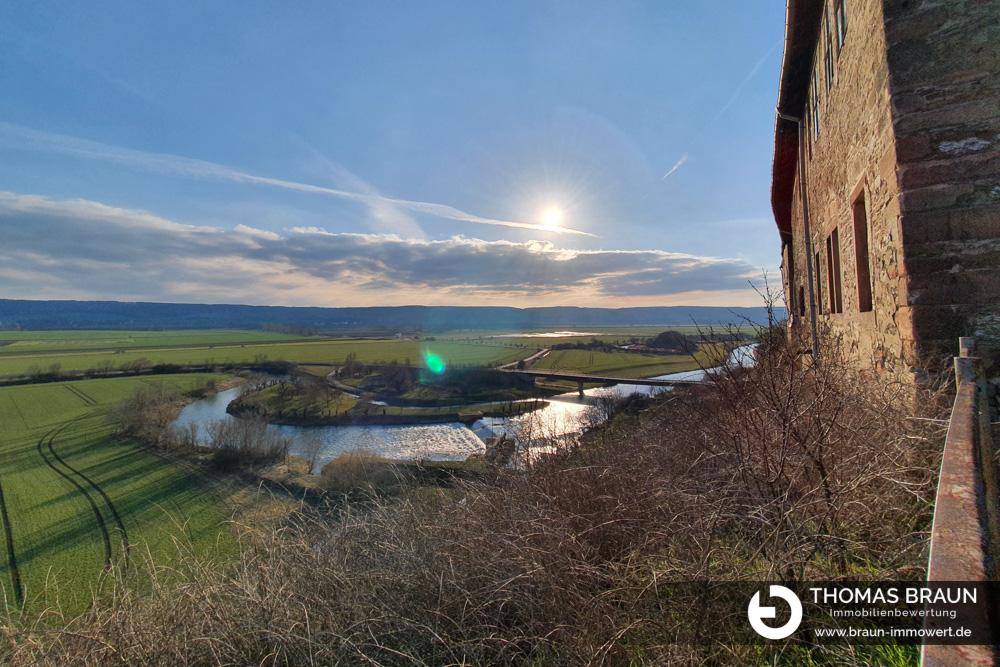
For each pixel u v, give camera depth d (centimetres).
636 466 463
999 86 359
